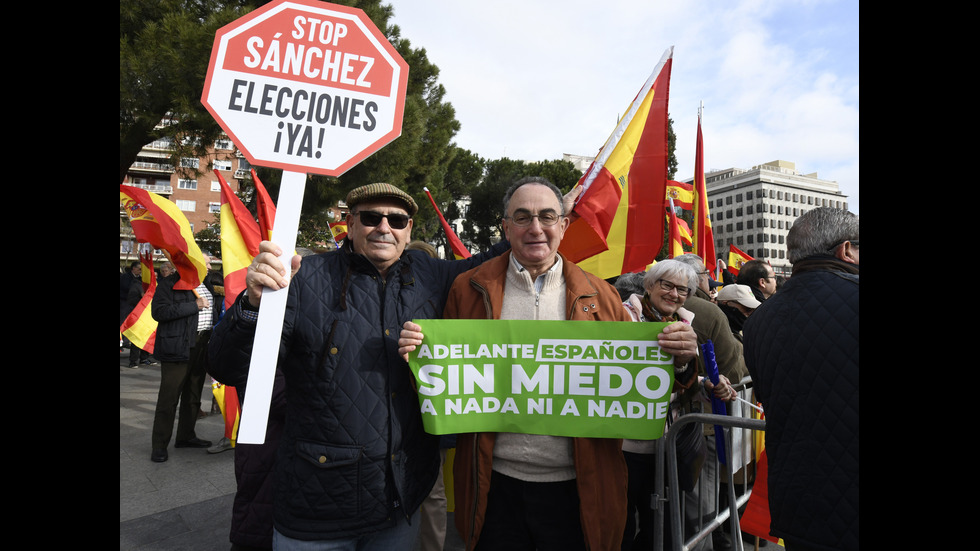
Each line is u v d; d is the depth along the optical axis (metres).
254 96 1.54
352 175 11.01
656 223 3.14
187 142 9.51
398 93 1.63
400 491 1.68
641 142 3.15
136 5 7.90
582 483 1.74
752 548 3.23
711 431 2.94
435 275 2.04
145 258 5.92
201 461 4.52
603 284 1.97
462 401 1.79
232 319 1.54
